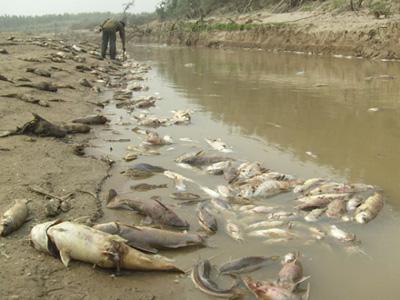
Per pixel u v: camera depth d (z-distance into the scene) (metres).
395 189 8.74
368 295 5.72
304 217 7.54
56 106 14.09
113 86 19.66
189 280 5.82
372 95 17.22
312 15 42.09
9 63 20.16
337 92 18.00
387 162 10.16
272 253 6.56
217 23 50.72
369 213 7.50
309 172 9.64
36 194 7.70
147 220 7.21
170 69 27.06
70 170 8.99
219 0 68.56
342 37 31.86
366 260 6.44
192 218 7.49
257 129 12.91
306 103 16.14
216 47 45.75
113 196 7.82
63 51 28.83
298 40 35.94
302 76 22.67
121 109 15.10
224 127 13.12
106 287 5.55
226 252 6.55
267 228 7.21
